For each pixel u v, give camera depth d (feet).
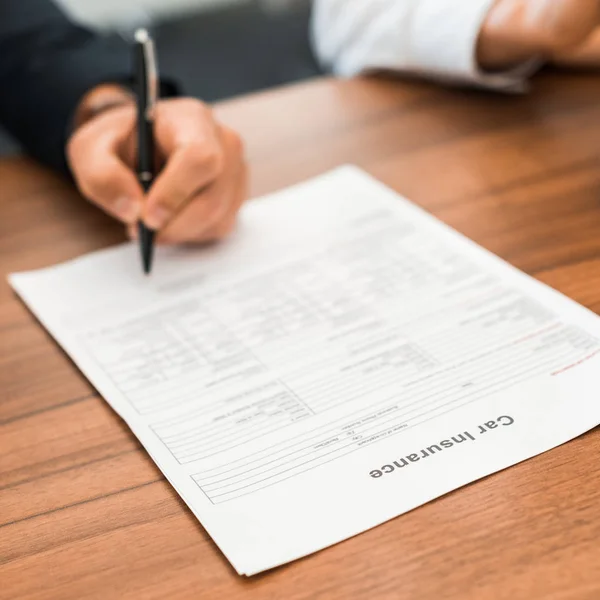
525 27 2.74
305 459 1.53
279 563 1.33
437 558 1.32
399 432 1.56
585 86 2.84
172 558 1.37
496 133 2.62
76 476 1.56
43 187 2.58
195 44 4.62
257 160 2.59
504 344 1.74
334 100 2.90
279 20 4.85
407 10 2.95
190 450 1.58
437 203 2.29
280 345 1.83
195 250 2.22
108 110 2.69
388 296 1.94
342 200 2.36
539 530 1.35
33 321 2.02
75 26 3.10
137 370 1.81
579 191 2.28
